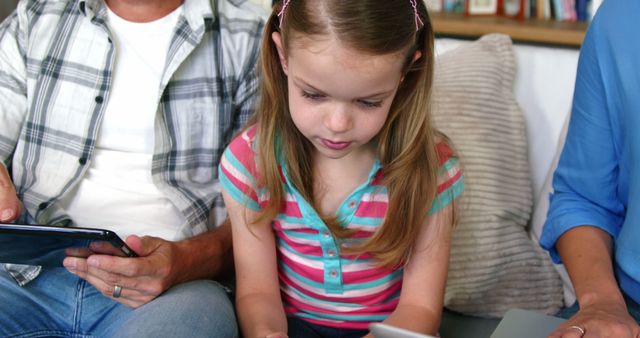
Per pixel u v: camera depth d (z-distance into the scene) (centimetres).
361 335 144
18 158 160
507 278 165
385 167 137
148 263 134
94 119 157
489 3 250
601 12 140
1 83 161
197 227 158
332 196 141
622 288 139
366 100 120
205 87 160
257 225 143
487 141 170
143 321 129
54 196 156
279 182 138
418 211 138
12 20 164
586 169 145
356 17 115
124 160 159
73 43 159
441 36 228
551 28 232
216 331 131
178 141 159
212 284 146
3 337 146
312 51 116
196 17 158
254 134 143
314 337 143
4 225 120
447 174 141
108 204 158
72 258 132
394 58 118
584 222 142
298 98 123
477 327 162
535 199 178
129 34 159
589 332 117
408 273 143
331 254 140
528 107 179
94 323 149
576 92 147
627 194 141
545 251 170
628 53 135
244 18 164
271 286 144
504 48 181
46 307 149
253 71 162
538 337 122
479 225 165
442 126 169
